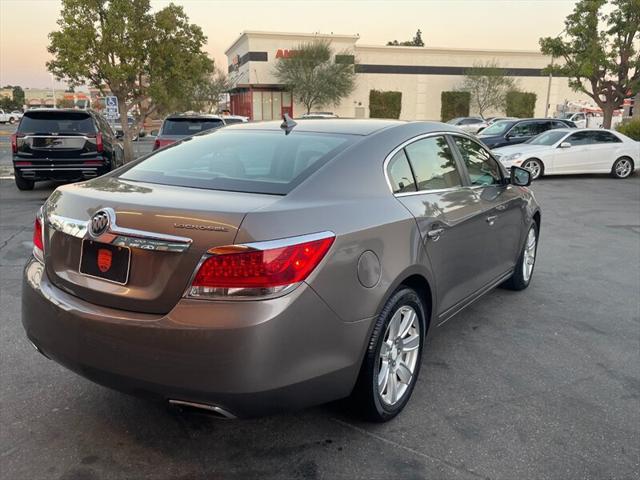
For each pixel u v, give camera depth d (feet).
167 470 8.84
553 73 79.92
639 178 51.29
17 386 11.34
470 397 11.19
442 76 187.83
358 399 9.57
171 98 71.77
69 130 37.63
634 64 72.33
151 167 10.73
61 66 62.08
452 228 11.56
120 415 10.37
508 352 13.35
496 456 9.27
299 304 7.91
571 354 13.29
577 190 43.16
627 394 11.43
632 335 14.51
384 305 9.41
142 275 8.10
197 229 7.77
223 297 7.63
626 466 9.06
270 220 7.93
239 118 65.41
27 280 9.56
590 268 21.03
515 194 15.67
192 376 7.70
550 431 10.02
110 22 60.64
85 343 8.35
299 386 8.13
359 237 8.89
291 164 9.87
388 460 9.13
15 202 34.60
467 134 14.12
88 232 8.53
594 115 140.15
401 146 11.06
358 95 182.80
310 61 167.43
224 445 9.50
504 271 15.47
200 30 67.62
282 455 9.24
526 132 61.00
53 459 9.05
